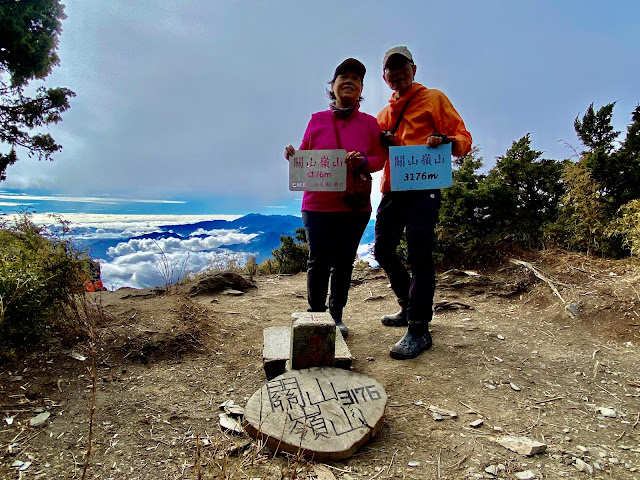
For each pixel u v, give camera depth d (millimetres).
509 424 2283
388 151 3318
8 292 2811
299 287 6031
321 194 3176
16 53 12703
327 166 3076
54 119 13383
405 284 3775
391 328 3863
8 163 12375
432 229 3160
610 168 5723
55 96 13000
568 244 5918
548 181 6211
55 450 1973
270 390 2324
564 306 4105
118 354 3031
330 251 3240
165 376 2818
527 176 6277
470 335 3568
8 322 2803
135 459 1931
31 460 1887
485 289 5074
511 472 1866
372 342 3500
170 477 1810
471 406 2473
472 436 2158
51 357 2861
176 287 5617
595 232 5477
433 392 2633
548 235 5828
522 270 5285
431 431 2207
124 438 2096
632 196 5582
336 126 3186
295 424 2107
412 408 2445
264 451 2020
